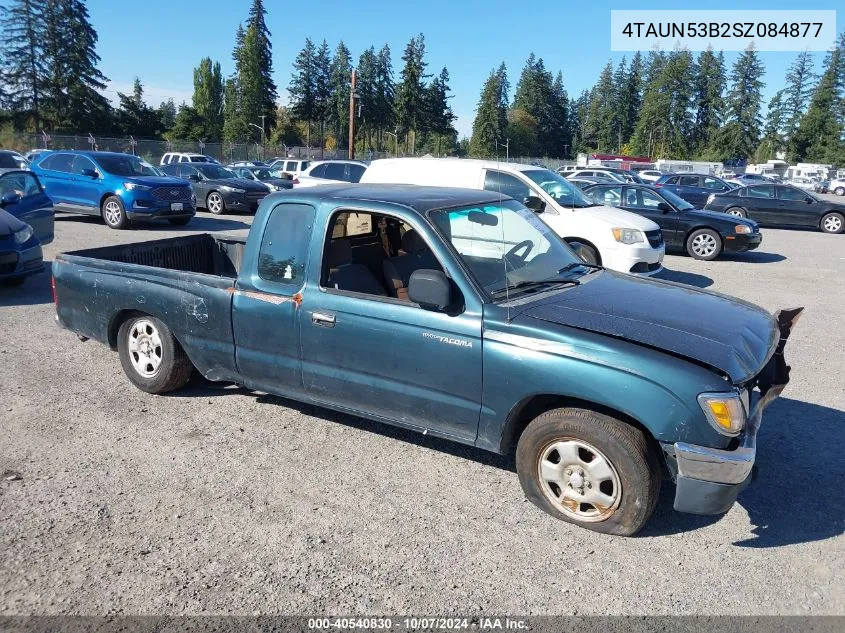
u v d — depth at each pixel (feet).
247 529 11.66
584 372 11.11
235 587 10.14
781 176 236.84
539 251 14.80
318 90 346.95
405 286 15.05
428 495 12.95
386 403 13.60
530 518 12.19
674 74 320.09
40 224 34.94
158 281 16.61
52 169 53.36
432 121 271.49
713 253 45.11
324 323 13.87
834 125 303.48
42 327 23.93
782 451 15.21
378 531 11.68
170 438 15.19
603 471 11.38
